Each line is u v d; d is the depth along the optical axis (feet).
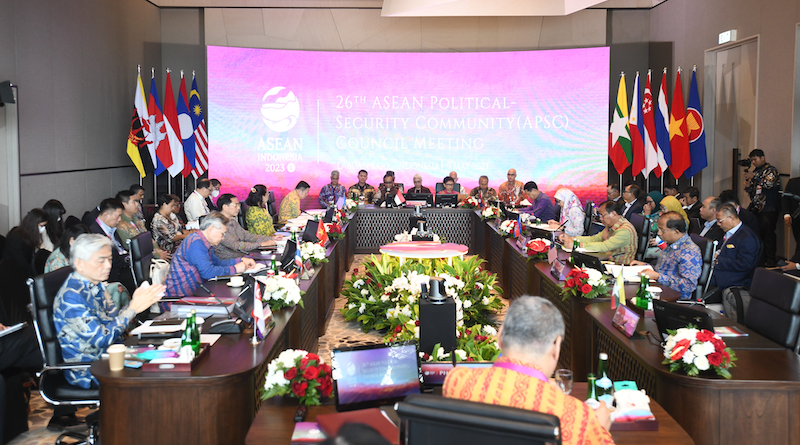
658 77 35.14
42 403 12.50
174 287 12.94
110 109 29.22
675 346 7.97
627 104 36.01
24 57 21.68
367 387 7.02
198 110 33.47
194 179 35.37
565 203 23.36
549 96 34.58
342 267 23.04
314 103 35.35
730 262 15.67
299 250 14.34
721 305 14.96
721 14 28.76
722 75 29.68
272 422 6.79
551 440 3.90
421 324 9.11
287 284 11.10
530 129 34.99
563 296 12.60
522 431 3.94
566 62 34.17
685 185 33.14
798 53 23.68
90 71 27.04
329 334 17.29
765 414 7.73
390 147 35.83
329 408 7.08
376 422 6.04
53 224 16.53
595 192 34.27
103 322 9.88
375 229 30.30
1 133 20.70
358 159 35.81
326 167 35.70
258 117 34.73
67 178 24.94
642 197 26.23
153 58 34.60
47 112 23.29
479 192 32.32
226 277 13.50
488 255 25.84
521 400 5.01
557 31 35.60
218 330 9.59
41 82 22.84
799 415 7.73
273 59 34.73
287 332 11.03
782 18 24.45
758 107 26.18
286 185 35.37
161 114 31.50
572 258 13.64
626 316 9.77
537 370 5.24
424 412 4.16
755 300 10.35
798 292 9.30
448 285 16.21
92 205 27.37
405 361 7.22
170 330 9.46
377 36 36.14
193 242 13.20
